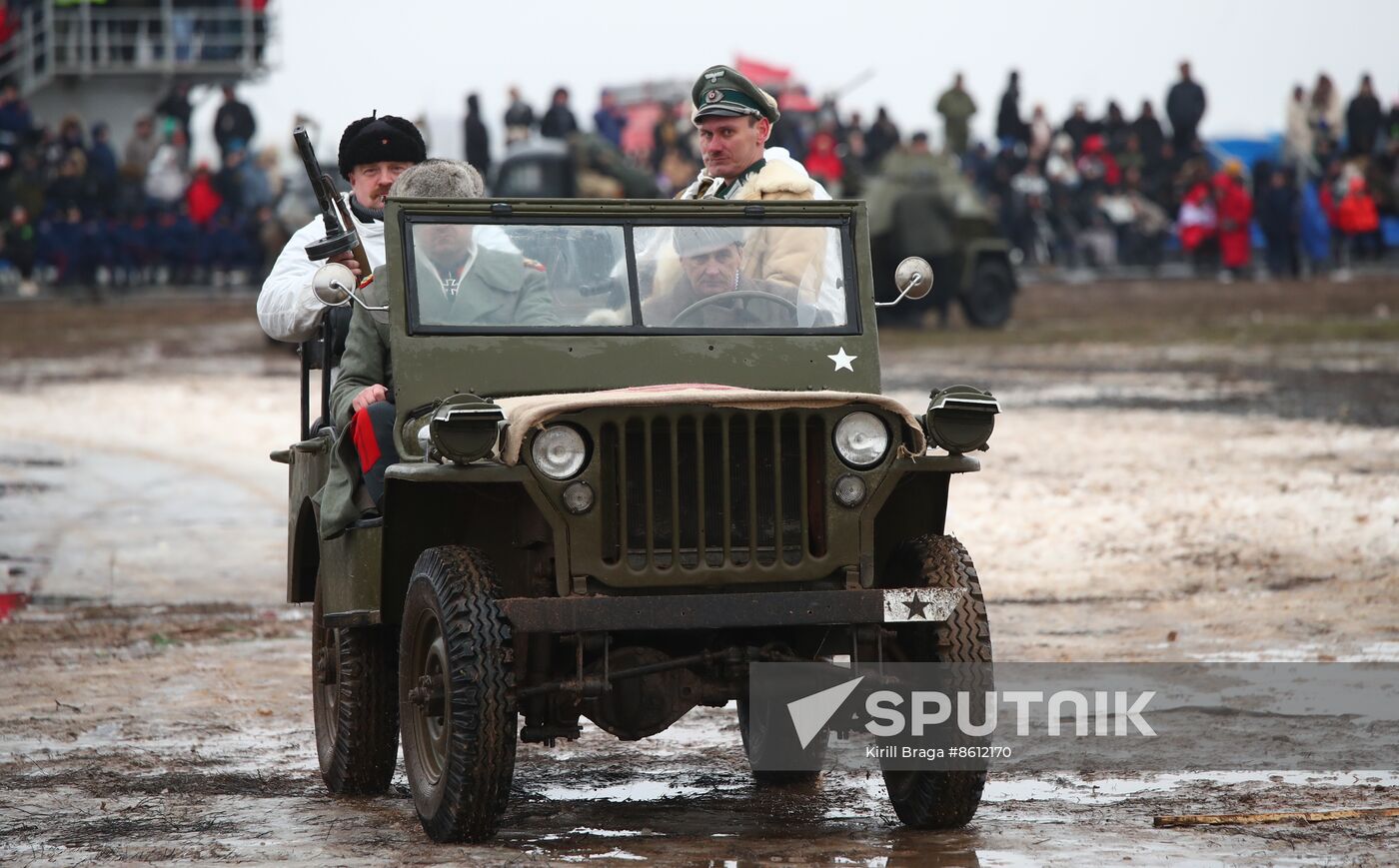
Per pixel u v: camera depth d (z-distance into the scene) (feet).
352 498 83.82
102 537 180.24
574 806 85.71
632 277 85.51
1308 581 142.00
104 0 568.41
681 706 78.74
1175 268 579.89
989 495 189.37
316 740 96.58
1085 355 361.51
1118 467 205.98
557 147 433.89
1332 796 84.07
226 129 523.70
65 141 518.37
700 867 73.56
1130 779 88.33
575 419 74.69
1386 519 166.20
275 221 519.60
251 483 218.18
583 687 75.10
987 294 432.66
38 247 517.14
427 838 79.20
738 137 96.78
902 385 304.91
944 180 428.97
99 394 315.37
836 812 83.82
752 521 76.02
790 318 86.33
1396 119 556.10
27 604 146.72
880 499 76.89
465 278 84.07
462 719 73.41
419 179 87.97
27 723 105.91
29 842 79.97
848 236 88.07
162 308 504.84
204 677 118.73
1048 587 144.36
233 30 572.51
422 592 76.79
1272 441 224.53
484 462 74.79
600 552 74.79
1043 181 567.59
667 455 75.72
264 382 333.62
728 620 74.23
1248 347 368.27
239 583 156.15
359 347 86.22
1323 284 526.16
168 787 90.84
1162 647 119.55
